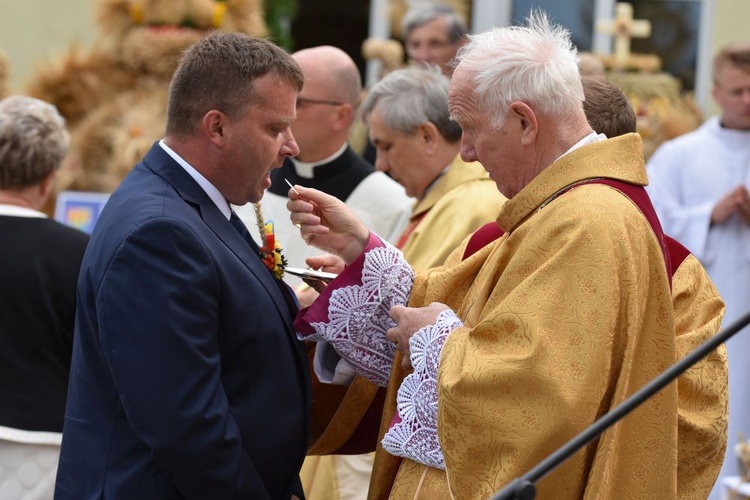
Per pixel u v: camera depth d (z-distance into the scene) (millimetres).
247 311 4438
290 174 6930
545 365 4105
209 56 4508
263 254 4832
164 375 4172
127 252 4258
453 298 4887
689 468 4664
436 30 8922
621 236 4250
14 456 5629
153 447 4188
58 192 9422
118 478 4332
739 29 12461
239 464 4293
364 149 8477
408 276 4961
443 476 4484
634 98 10797
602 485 4148
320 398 5242
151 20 9633
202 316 4258
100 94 9719
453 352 4293
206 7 9547
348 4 13039
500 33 4574
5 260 5688
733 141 9297
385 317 4945
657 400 4316
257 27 9781
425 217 6242
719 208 8867
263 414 4461
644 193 4523
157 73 9625
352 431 5199
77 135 9500
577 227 4258
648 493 4281
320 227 4961
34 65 10391
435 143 6293
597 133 4867
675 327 4738
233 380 4434
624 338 4207
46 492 5652
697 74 12508
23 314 5668
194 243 4297
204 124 4496
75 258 5793
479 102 4508
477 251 4945
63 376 5754
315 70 6832
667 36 12539
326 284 5172
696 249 8969
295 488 4934
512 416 4109
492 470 4129
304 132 6855
